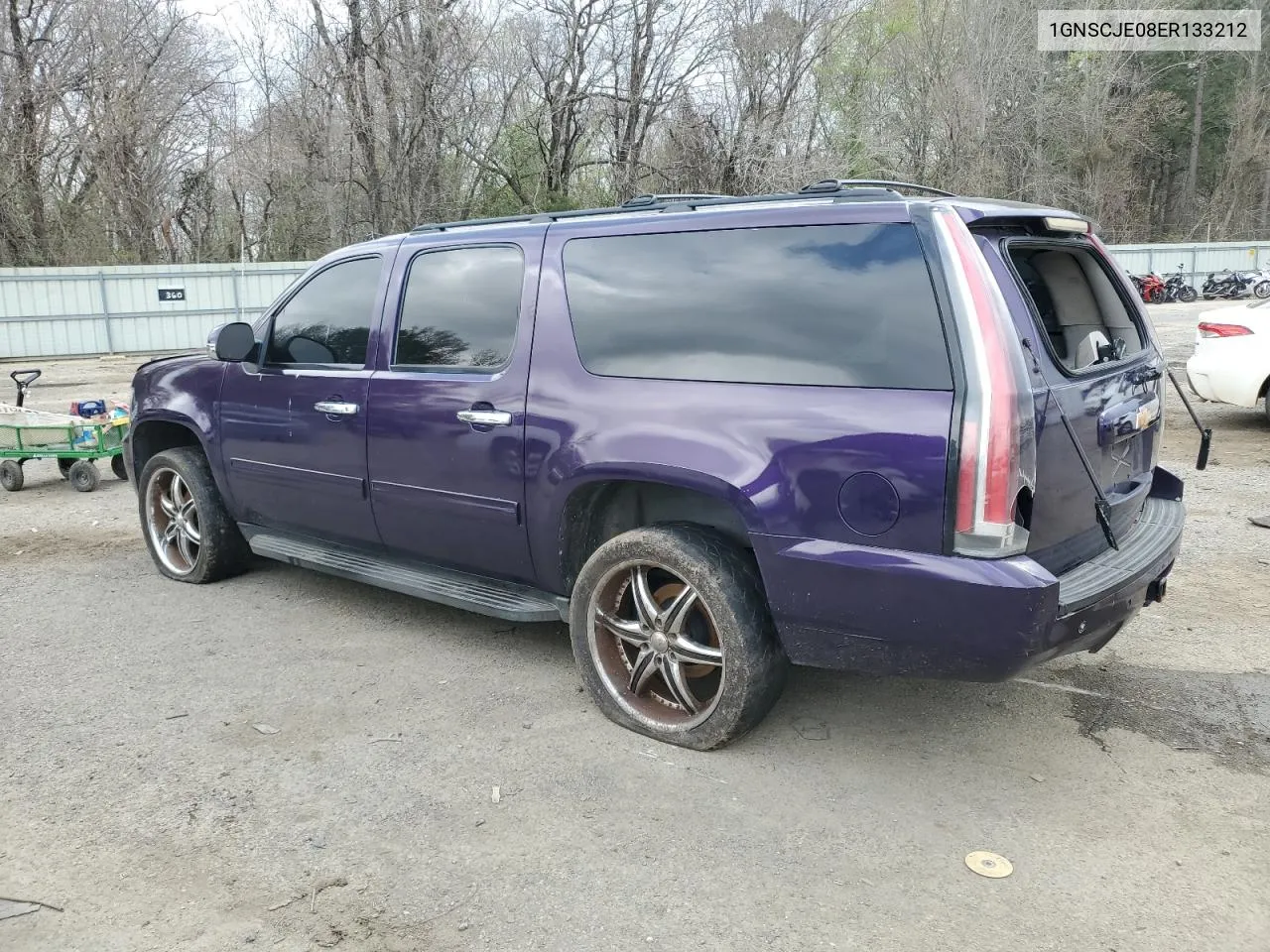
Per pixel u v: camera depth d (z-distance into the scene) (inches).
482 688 164.1
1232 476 309.6
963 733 146.7
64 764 139.5
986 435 111.5
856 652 124.6
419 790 131.3
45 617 202.1
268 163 1270.9
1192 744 143.0
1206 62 2217.0
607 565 144.5
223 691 163.8
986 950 99.7
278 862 115.6
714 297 136.4
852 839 119.2
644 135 1151.6
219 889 110.7
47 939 102.3
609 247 149.3
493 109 1133.1
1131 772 135.1
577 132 1167.0
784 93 1128.2
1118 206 1921.8
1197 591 208.1
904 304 119.3
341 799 129.3
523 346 156.1
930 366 116.3
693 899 107.9
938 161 1480.1
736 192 1125.1
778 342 129.3
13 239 1192.8
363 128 1029.2
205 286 987.3
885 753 140.5
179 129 1334.9
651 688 150.9
